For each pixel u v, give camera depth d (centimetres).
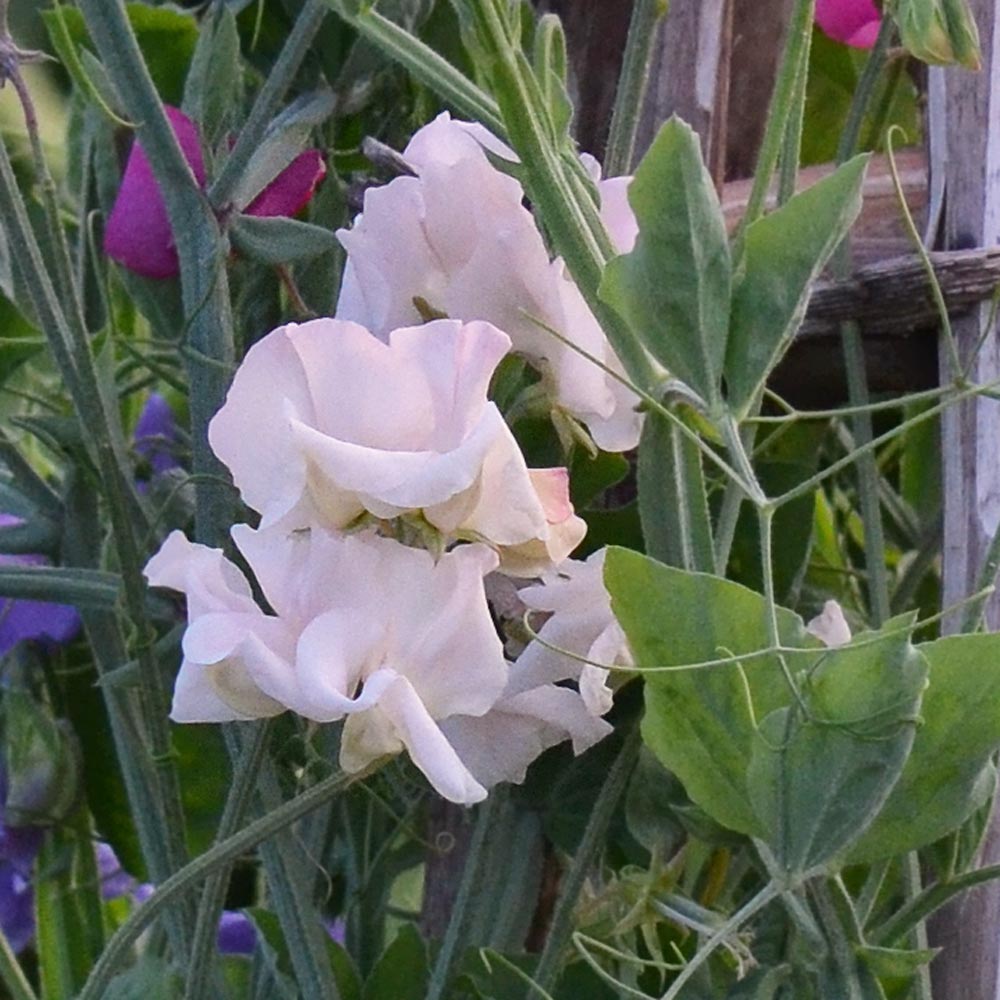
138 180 67
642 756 63
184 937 66
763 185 55
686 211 52
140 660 64
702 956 54
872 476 63
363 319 57
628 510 63
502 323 57
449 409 53
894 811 54
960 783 54
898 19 55
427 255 57
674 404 55
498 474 53
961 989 60
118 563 67
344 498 53
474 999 65
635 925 63
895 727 52
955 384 55
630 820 63
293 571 54
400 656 54
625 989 58
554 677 56
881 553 63
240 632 54
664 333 52
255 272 66
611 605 54
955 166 61
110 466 64
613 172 60
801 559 66
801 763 53
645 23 59
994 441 60
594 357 55
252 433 53
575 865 61
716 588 54
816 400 67
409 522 53
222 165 66
